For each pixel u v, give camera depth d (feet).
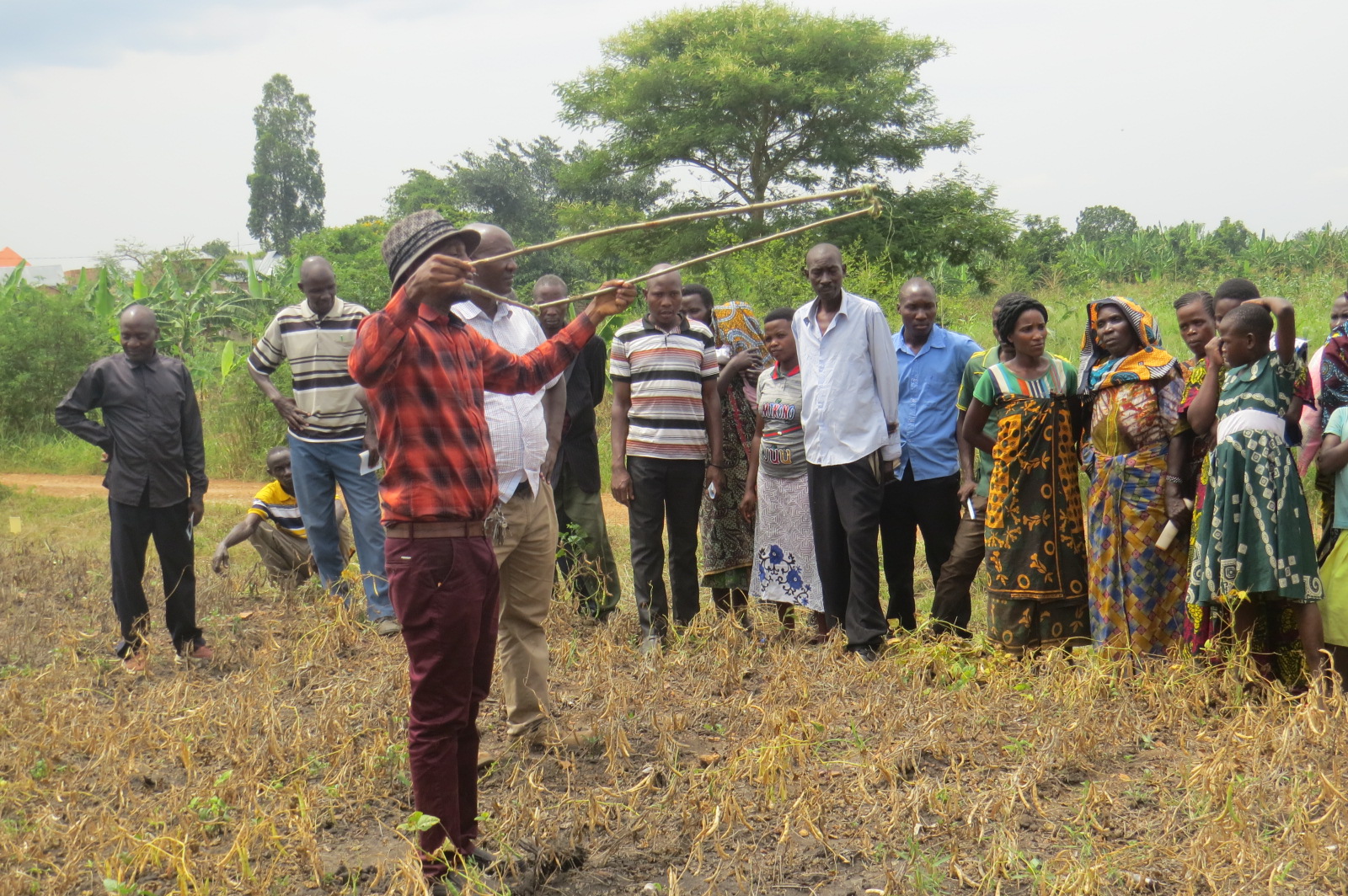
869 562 17.11
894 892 9.98
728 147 90.48
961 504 18.40
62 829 11.64
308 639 18.75
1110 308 16.12
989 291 82.79
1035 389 16.62
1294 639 14.98
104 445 18.07
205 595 22.63
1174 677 14.42
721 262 48.06
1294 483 14.37
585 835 11.61
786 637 18.78
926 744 13.37
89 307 61.93
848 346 17.06
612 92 93.09
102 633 20.18
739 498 19.99
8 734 14.55
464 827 10.99
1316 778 11.60
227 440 46.19
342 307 20.90
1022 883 10.16
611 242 92.94
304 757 13.66
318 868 10.71
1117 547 15.89
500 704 15.76
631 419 18.52
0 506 36.55
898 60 89.97
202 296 64.28
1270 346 14.58
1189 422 15.40
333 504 21.39
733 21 92.94
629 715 15.10
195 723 14.85
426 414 9.98
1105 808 11.59
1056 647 16.15
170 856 10.38
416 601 10.11
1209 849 10.21
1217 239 144.15
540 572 13.80
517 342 14.07
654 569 18.43
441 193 154.71
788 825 10.93
